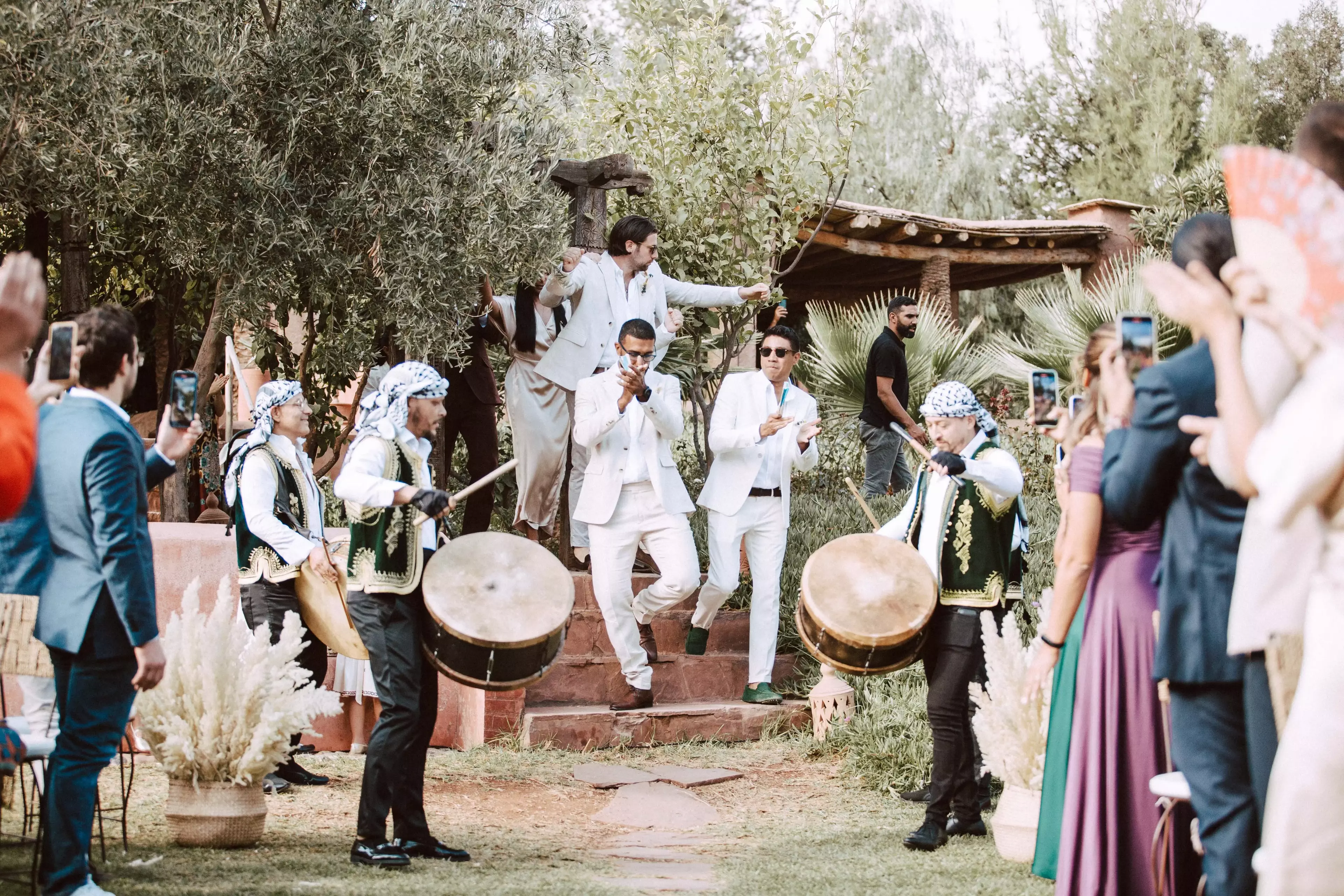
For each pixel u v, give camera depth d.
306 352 8.07
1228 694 3.26
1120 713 3.96
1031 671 4.17
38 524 4.20
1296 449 2.64
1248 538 3.02
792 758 7.29
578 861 5.11
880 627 5.25
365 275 7.52
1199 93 25.14
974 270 17.16
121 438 3.89
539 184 7.74
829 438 12.63
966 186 23.58
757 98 9.99
